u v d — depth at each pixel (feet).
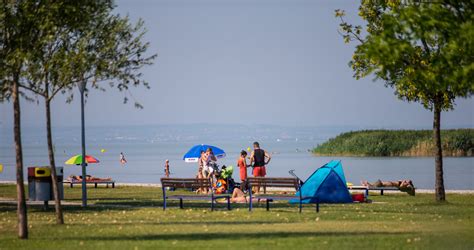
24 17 157.69
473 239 138.72
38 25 158.20
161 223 177.47
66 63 169.78
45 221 187.83
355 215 193.77
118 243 139.03
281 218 186.50
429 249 126.62
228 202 213.66
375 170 527.40
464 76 136.26
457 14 143.54
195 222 178.60
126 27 175.22
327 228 160.04
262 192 280.92
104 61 172.14
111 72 172.55
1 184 371.97
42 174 222.89
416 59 204.44
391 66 141.90
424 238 140.36
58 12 163.12
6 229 168.66
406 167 557.74
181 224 173.47
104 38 174.09
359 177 460.55
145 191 312.91
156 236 148.87
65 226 173.17
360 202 244.83
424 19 137.49
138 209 221.25
